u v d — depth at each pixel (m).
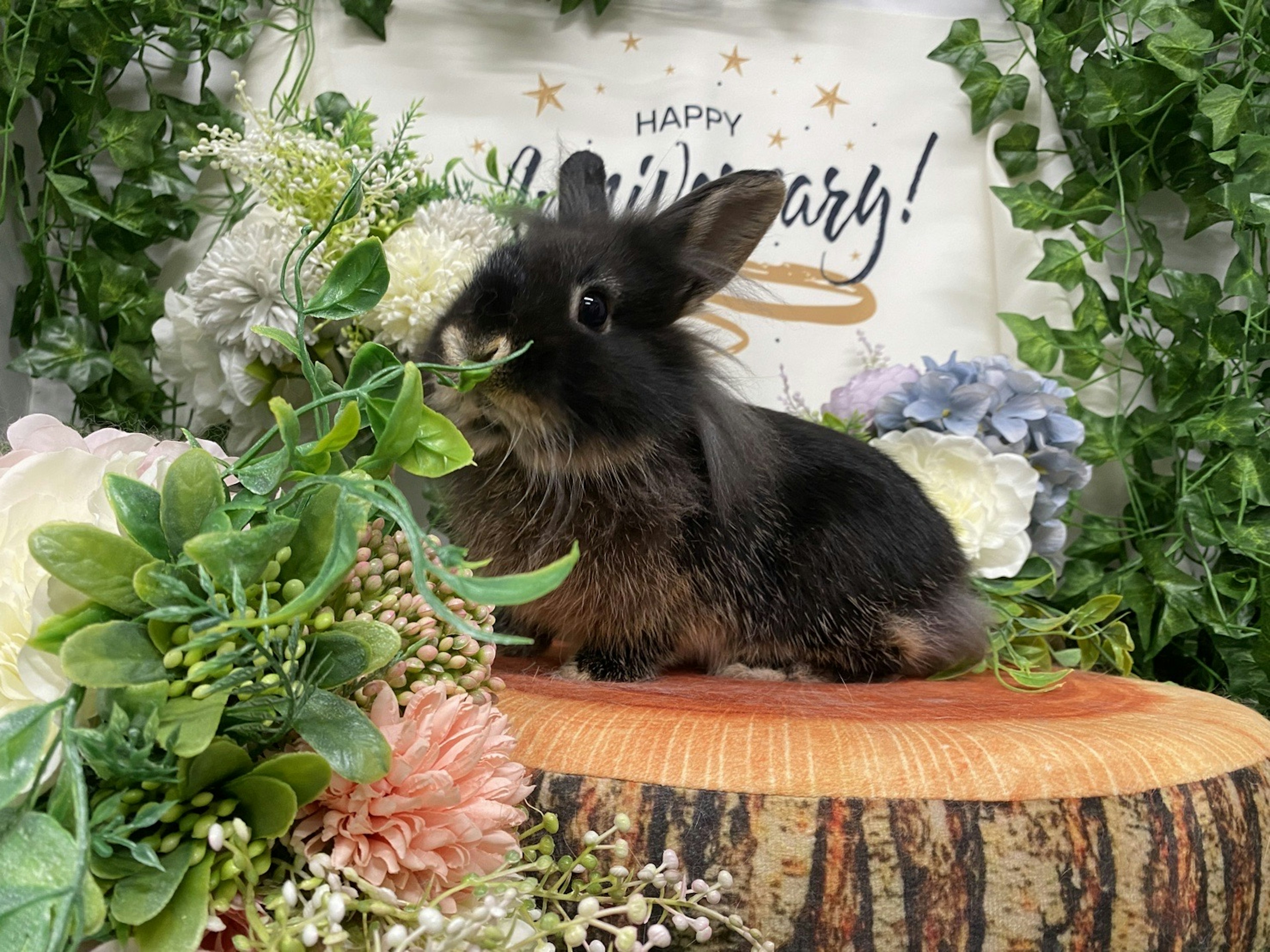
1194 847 0.26
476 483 0.38
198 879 0.18
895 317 0.55
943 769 0.26
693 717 0.29
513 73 0.53
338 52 0.52
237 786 0.19
